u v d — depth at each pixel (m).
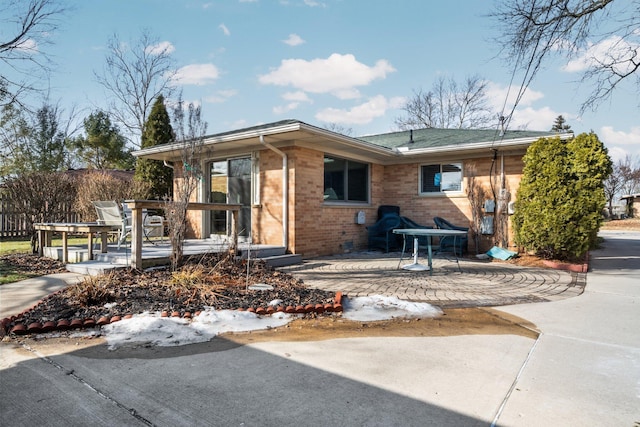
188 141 7.57
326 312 4.95
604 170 8.99
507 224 11.09
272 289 5.91
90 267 6.96
